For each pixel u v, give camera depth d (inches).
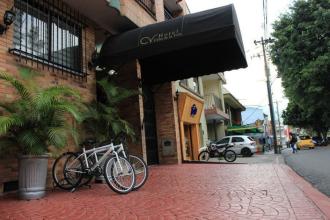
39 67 313.1
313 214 170.4
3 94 270.2
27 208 210.4
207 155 740.7
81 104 328.8
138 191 263.6
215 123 1230.3
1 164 262.2
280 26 971.9
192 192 247.8
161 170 426.9
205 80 1230.3
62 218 181.5
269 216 168.1
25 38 309.0
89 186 301.6
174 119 562.3
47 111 251.6
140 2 468.1
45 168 256.8
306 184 293.9
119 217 178.7
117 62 396.8
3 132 223.5
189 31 369.7
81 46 383.6
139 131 441.4
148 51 384.5
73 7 372.5
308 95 962.7
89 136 355.9
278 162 606.5
